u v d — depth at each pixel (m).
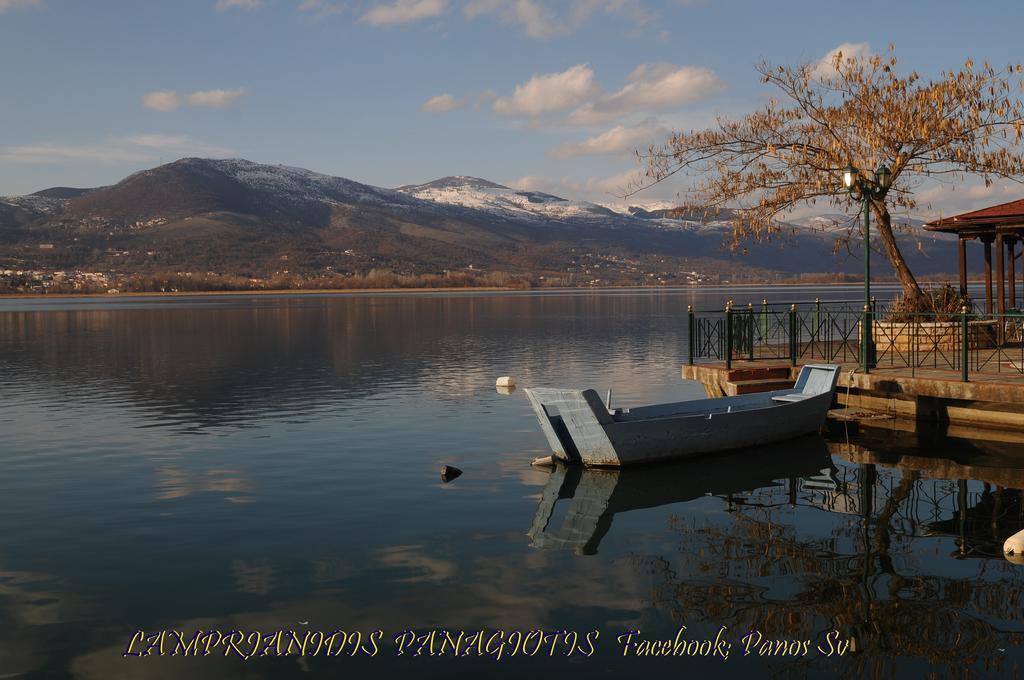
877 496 12.39
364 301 142.62
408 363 33.50
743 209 23.94
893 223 23.88
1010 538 9.62
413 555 9.87
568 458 15.04
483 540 10.45
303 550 10.07
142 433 18.20
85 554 9.96
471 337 48.78
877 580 8.85
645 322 64.81
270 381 27.62
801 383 17.66
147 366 32.94
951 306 22.19
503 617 8.02
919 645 7.33
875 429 17.66
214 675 6.92
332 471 14.43
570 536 10.59
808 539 10.37
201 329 59.81
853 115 22.02
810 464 14.61
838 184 22.44
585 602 8.37
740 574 9.12
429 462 15.16
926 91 20.98
